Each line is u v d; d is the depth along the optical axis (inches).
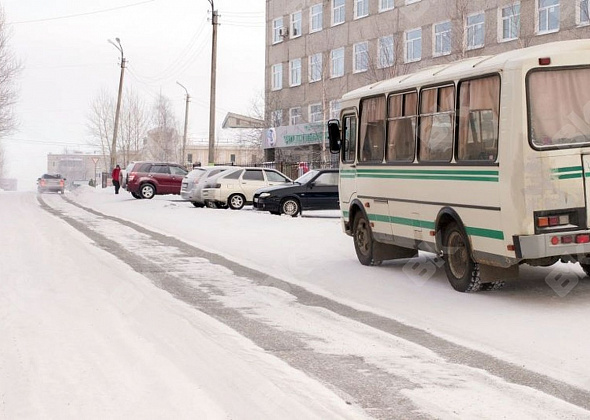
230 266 531.8
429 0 1581.0
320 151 1913.1
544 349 288.5
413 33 1641.2
